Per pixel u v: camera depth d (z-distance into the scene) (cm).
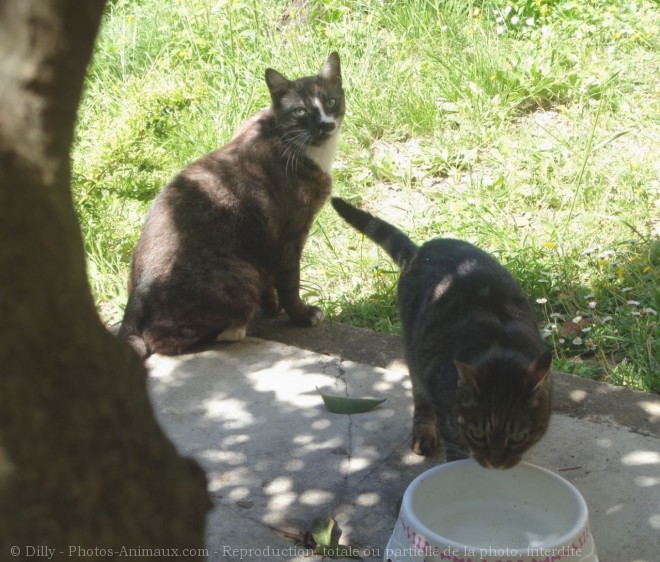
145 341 192
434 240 178
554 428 169
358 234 229
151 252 194
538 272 209
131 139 250
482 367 151
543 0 307
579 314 201
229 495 161
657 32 288
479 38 283
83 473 109
